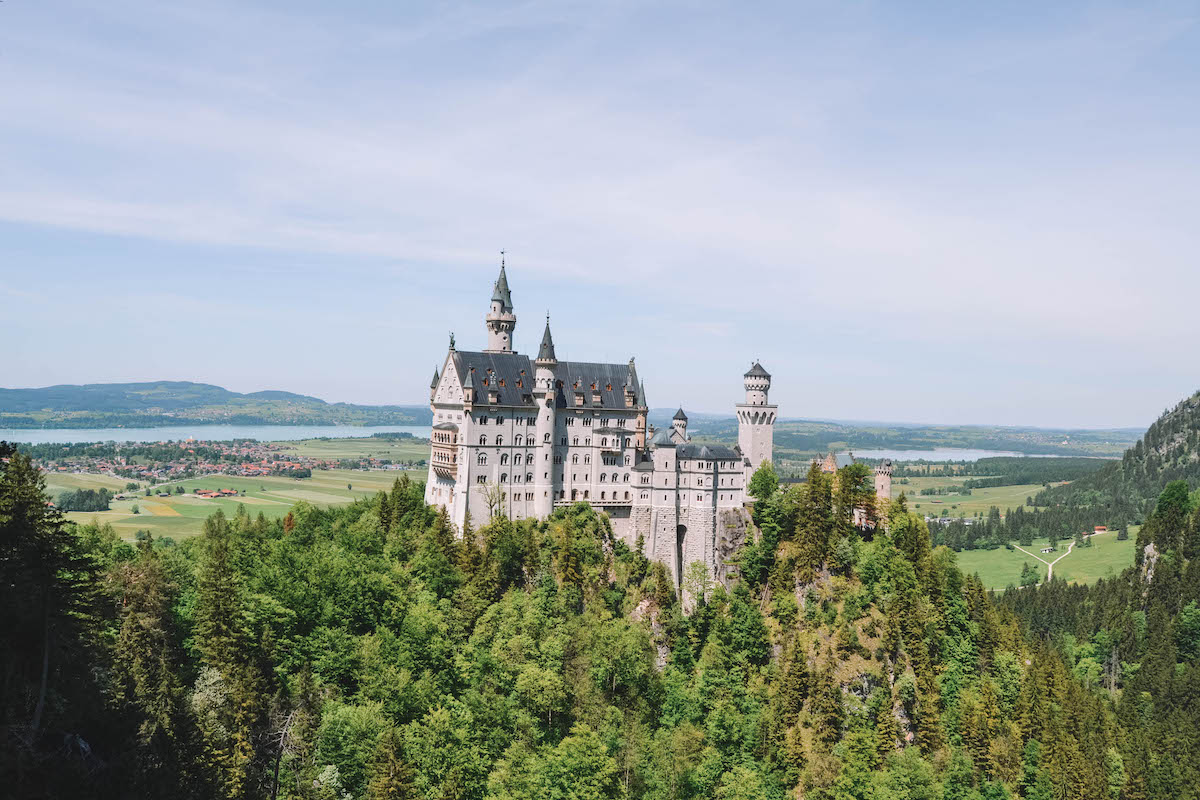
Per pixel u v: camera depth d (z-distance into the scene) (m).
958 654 184.25
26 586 79.12
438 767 123.44
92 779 76.31
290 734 114.69
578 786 124.12
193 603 141.25
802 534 192.88
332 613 147.62
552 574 177.50
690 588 189.88
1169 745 198.50
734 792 144.25
